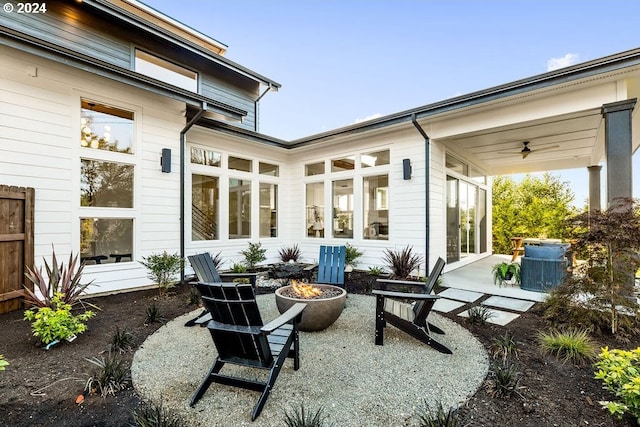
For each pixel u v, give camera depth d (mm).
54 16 6094
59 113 4945
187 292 5586
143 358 2953
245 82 10031
